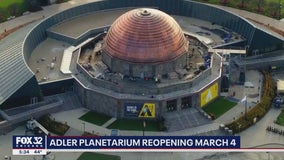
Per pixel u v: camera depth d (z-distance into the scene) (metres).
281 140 173.50
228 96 196.88
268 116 186.00
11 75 187.25
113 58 191.62
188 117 182.50
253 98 195.12
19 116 178.62
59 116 185.25
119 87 182.88
